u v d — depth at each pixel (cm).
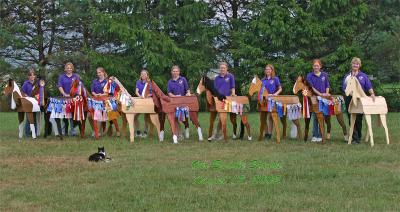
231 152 1129
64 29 3020
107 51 2862
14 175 907
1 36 2803
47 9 3006
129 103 1290
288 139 1345
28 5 2900
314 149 1155
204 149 1174
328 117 1318
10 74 2898
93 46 2947
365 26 2794
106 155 1094
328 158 1035
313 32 2494
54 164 1002
